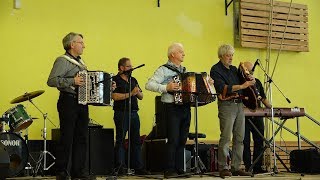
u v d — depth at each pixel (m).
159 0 8.19
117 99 6.24
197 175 5.54
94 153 6.28
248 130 6.62
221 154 5.46
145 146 6.98
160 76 5.30
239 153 5.59
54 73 4.65
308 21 9.11
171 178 5.22
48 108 7.38
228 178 5.36
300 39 8.91
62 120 4.71
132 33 7.97
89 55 7.68
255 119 6.68
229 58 5.50
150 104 7.89
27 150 6.23
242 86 5.32
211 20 8.50
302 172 6.62
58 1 7.61
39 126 7.30
